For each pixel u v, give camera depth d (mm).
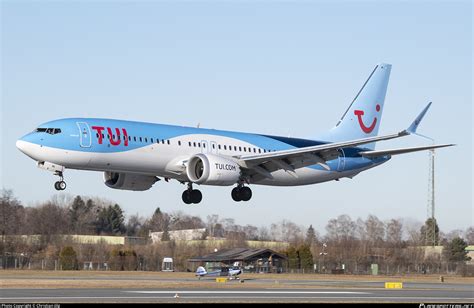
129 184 94188
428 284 100812
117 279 101750
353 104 109750
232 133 97250
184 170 90562
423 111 90312
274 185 101500
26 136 83062
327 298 63219
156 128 89688
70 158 83250
